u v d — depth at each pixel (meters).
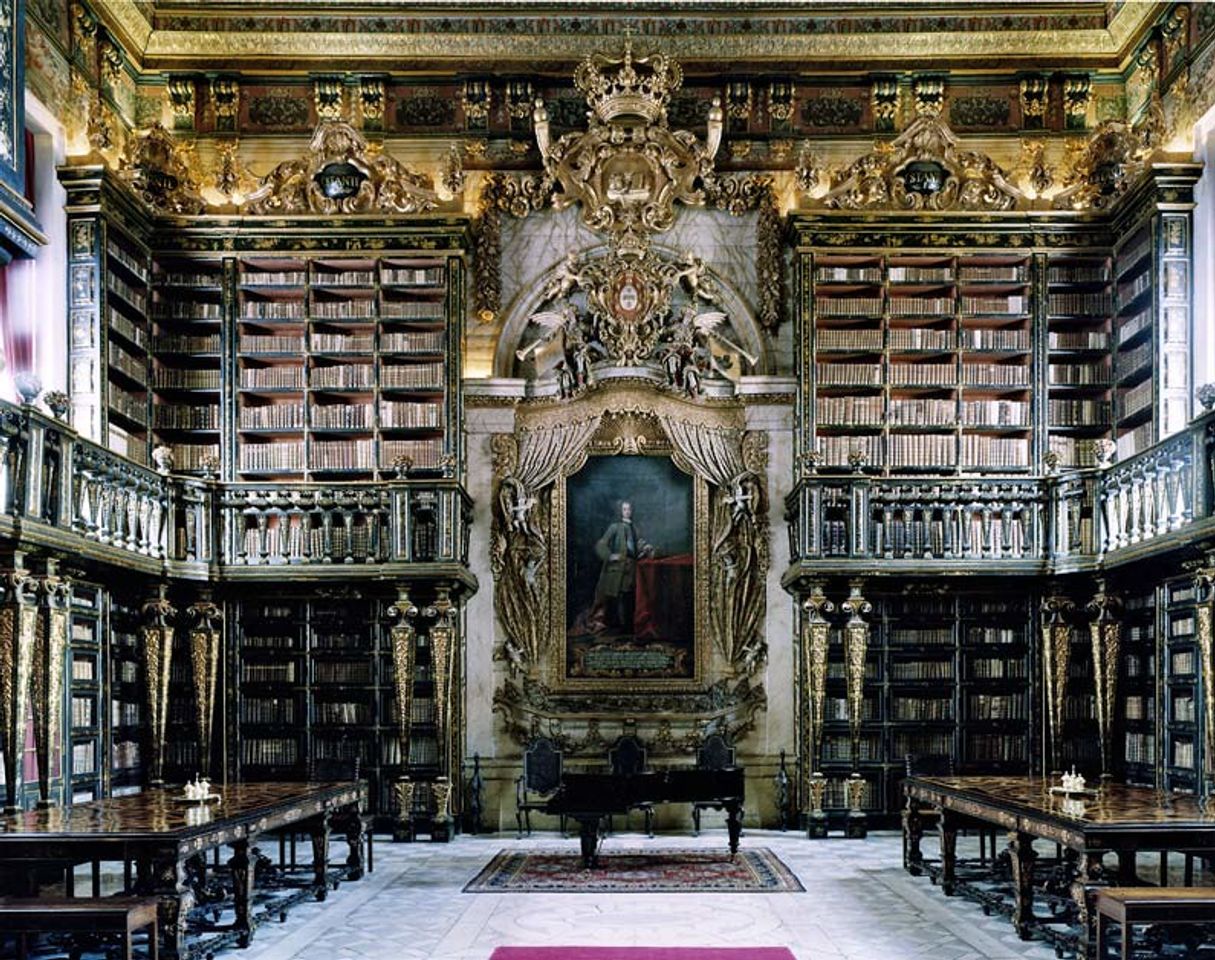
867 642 16.58
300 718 16.94
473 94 18.05
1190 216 15.62
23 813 9.98
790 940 9.75
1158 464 13.65
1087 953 8.48
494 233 17.97
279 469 17.28
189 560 15.70
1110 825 8.49
